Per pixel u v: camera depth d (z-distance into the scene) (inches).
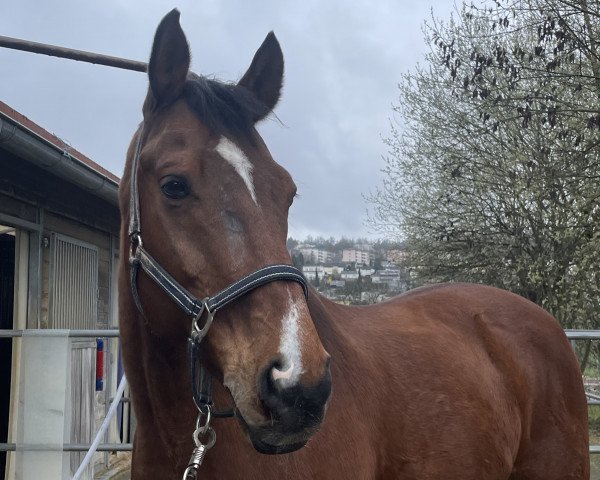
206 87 75.5
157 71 76.4
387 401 89.4
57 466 150.7
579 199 327.3
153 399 79.7
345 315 99.3
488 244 467.5
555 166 338.6
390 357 94.9
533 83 364.2
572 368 118.8
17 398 197.2
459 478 93.4
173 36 76.2
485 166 446.6
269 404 61.3
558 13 296.7
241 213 69.0
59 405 151.1
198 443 73.0
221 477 76.5
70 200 235.3
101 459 259.9
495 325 115.1
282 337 63.2
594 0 302.5
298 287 67.7
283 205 72.9
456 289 122.0
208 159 70.7
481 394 100.9
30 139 162.4
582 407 118.6
